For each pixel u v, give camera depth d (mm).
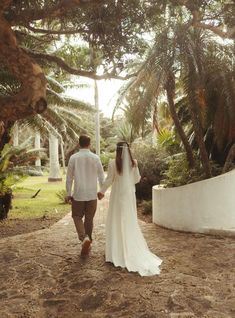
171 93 8180
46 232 8359
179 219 8102
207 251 6422
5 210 11445
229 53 7906
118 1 5734
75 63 9055
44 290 4824
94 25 5969
